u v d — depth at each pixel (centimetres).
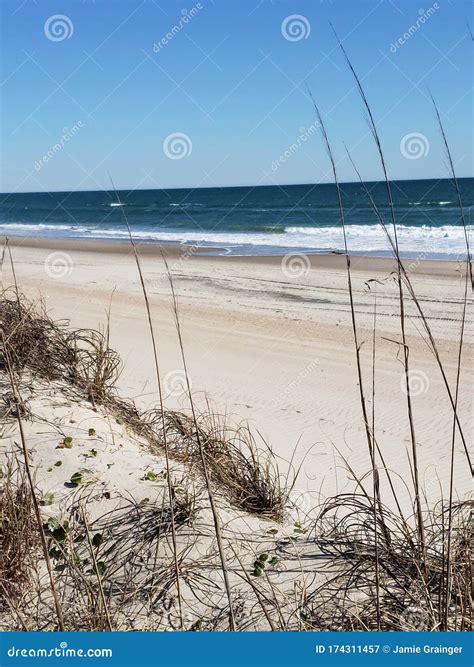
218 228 4534
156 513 452
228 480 526
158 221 5628
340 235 3559
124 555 419
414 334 1223
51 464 499
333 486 611
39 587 387
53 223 5888
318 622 360
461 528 397
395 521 471
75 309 1421
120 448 539
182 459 548
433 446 724
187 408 810
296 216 5291
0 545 396
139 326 1259
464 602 354
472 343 1157
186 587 395
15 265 2344
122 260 2505
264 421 792
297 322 1329
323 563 418
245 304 1514
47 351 655
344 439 741
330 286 1752
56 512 452
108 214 7050
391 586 372
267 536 455
